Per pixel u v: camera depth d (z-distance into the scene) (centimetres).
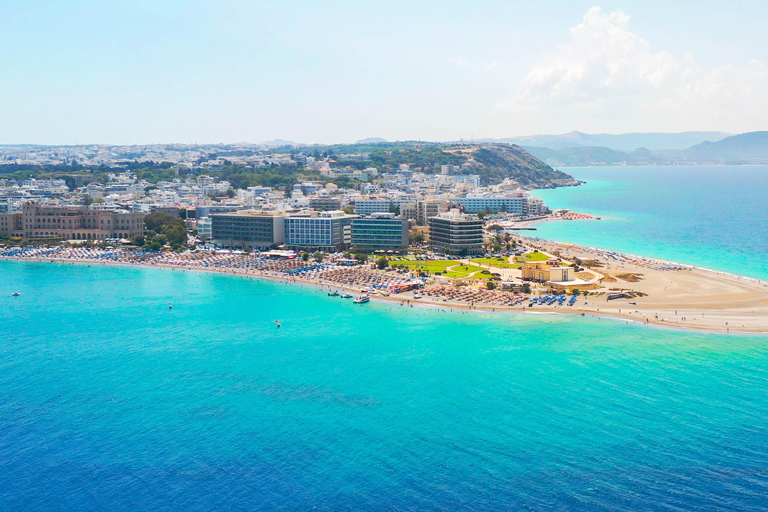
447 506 19688
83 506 19950
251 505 19875
